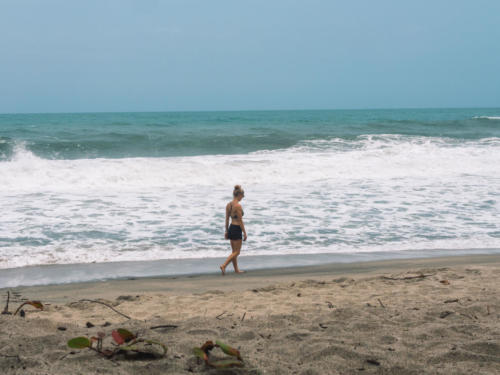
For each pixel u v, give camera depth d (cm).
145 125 4103
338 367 237
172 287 582
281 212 1067
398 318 351
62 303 493
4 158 1900
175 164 1630
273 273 666
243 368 232
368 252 791
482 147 2264
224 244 827
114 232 884
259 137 2648
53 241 815
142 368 229
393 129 3450
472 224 977
